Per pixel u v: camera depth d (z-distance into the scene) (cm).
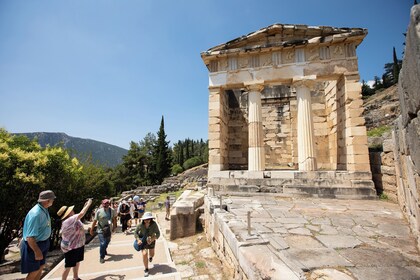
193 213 888
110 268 625
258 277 306
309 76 1105
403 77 279
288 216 643
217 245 624
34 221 432
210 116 1229
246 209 735
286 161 1517
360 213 680
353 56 1084
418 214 381
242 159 1557
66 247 513
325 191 964
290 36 1173
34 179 977
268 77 1162
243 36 1193
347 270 326
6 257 1180
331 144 1313
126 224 1191
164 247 764
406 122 327
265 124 1595
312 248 409
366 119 2120
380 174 957
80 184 1420
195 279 533
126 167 4938
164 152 4909
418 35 198
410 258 366
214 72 1245
